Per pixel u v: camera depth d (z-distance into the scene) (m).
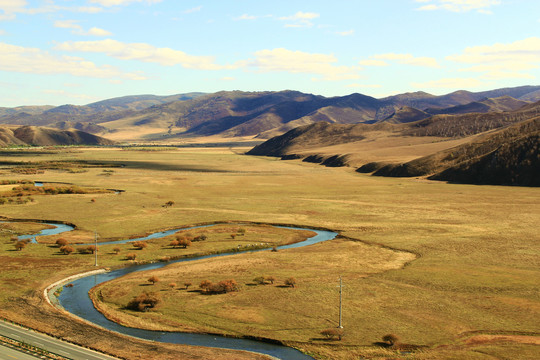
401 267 90.12
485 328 61.38
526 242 107.19
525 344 56.44
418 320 64.44
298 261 95.50
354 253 101.50
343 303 71.06
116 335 60.47
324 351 56.31
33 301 73.00
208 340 60.12
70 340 58.59
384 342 58.22
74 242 112.00
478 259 94.25
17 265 92.06
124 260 97.06
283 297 73.88
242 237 118.38
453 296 73.12
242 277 84.75
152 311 69.38
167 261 98.00
